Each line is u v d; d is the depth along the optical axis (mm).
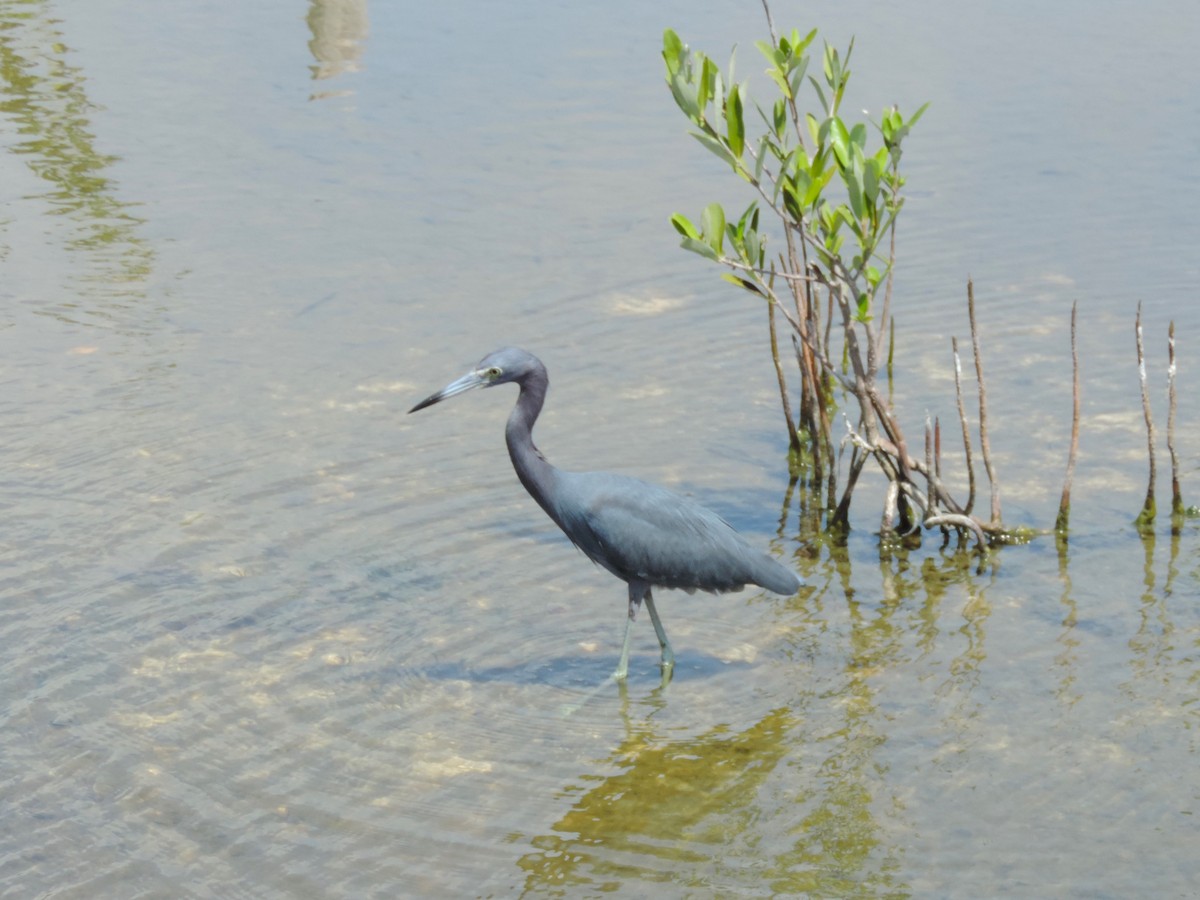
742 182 20672
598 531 11281
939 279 18078
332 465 14156
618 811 9594
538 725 10594
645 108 23266
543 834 9352
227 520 13180
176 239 19375
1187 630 11430
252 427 14844
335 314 17344
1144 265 18062
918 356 16344
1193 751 9930
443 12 28250
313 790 9766
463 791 9805
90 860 9023
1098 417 14891
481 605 12117
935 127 22109
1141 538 12859
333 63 25719
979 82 23688
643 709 10797
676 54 12203
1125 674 10883
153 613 11766
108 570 12352
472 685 11070
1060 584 12234
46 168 21594
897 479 13031
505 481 14016
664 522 11258
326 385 15758
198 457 14250
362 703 10766
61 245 19156
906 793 9680
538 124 22797
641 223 19703
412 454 14430
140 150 22234
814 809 9555
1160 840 9031
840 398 15766
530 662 11406
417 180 21109
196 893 8734
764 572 11664
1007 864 8883
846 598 12266
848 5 27562
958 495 13742
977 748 10117
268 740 10297
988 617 11828
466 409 15414
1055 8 27500
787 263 18391
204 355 16391
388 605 12031
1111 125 22078
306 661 11258
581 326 17141
